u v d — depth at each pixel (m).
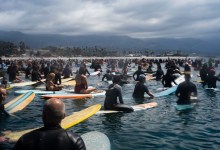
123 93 18.81
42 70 33.31
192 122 10.89
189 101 14.09
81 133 9.44
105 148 6.21
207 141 8.64
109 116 11.82
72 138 3.76
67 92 18.36
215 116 11.87
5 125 10.29
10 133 9.21
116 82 13.09
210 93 18.45
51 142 3.68
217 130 9.80
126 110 12.75
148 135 9.24
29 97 15.12
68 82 25.22
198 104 14.43
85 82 17.77
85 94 17.23
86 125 10.45
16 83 24.23
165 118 11.54
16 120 11.04
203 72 25.47
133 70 43.88
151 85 23.59
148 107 13.62
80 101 15.57
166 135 9.25
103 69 52.56
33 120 11.09
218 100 15.70
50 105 3.79
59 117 3.80
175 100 15.73
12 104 13.86
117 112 12.52
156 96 17.09
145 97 16.81
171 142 8.55
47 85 19.28
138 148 8.01
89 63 73.31
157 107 13.72
